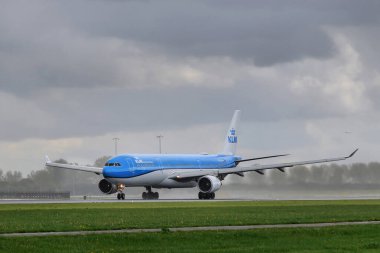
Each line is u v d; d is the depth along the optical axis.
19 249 90.81
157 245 97.56
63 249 92.38
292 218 139.38
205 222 128.25
